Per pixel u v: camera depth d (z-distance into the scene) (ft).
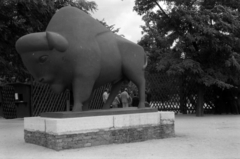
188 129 31.76
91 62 22.39
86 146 20.93
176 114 53.88
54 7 42.14
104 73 24.02
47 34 21.01
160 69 46.44
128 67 25.48
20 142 23.52
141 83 26.37
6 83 49.49
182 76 53.16
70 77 22.34
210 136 26.68
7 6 37.35
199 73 46.03
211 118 45.11
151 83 56.80
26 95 47.16
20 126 35.70
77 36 22.20
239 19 49.52
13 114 48.80
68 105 42.27
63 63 21.76
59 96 49.32
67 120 20.07
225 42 46.62
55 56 21.45
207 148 21.03
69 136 20.11
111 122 22.41
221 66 47.98
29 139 22.98
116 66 24.71
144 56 27.25
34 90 47.32
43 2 37.04
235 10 51.29
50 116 21.95
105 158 17.56
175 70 44.73
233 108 52.85
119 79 26.30
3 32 38.81
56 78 22.25
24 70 45.27
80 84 22.12
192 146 21.80
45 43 21.03
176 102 55.36
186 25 46.78
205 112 55.62
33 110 46.83
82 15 23.35
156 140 24.54
